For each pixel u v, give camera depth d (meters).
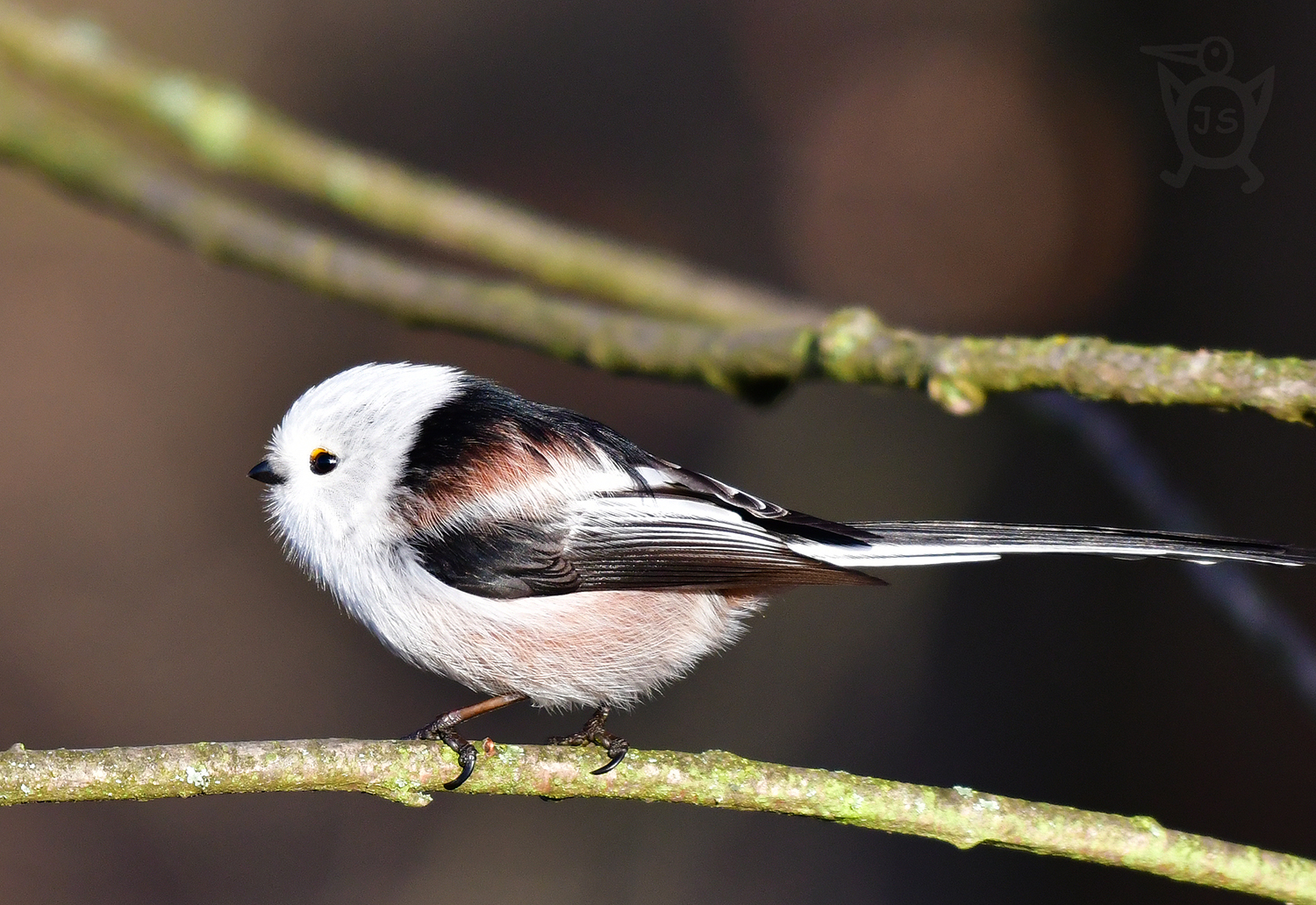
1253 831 9.33
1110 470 6.91
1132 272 11.02
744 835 12.09
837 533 6.53
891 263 14.12
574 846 12.34
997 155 14.02
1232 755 9.50
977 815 5.02
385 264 7.51
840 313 5.99
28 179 16.39
